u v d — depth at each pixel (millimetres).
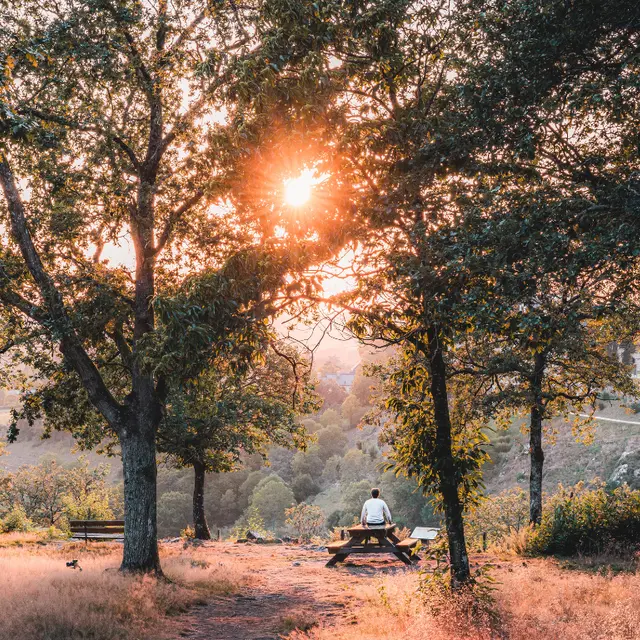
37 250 13773
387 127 7816
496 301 6465
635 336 16141
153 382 13633
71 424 16328
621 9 6223
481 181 7441
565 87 6527
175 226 13445
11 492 51719
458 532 9047
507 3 6855
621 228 5520
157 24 12328
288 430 26141
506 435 95250
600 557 14320
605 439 72188
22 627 7844
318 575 14156
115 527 20078
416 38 8016
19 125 7668
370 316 8383
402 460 9656
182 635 8633
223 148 7875
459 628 7332
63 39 11211
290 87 7406
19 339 13352
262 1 7859
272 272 8086
